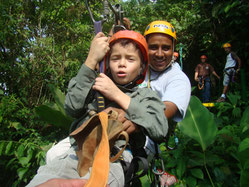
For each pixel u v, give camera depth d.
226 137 3.26
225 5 6.76
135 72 1.33
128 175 1.10
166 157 3.17
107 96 1.20
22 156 3.28
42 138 3.66
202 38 8.52
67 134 3.80
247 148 2.50
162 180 2.25
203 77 7.83
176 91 1.63
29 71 4.22
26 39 4.34
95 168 0.64
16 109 3.84
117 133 1.06
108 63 1.39
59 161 1.11
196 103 3.04
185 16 8.10
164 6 8.36
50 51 4.32
